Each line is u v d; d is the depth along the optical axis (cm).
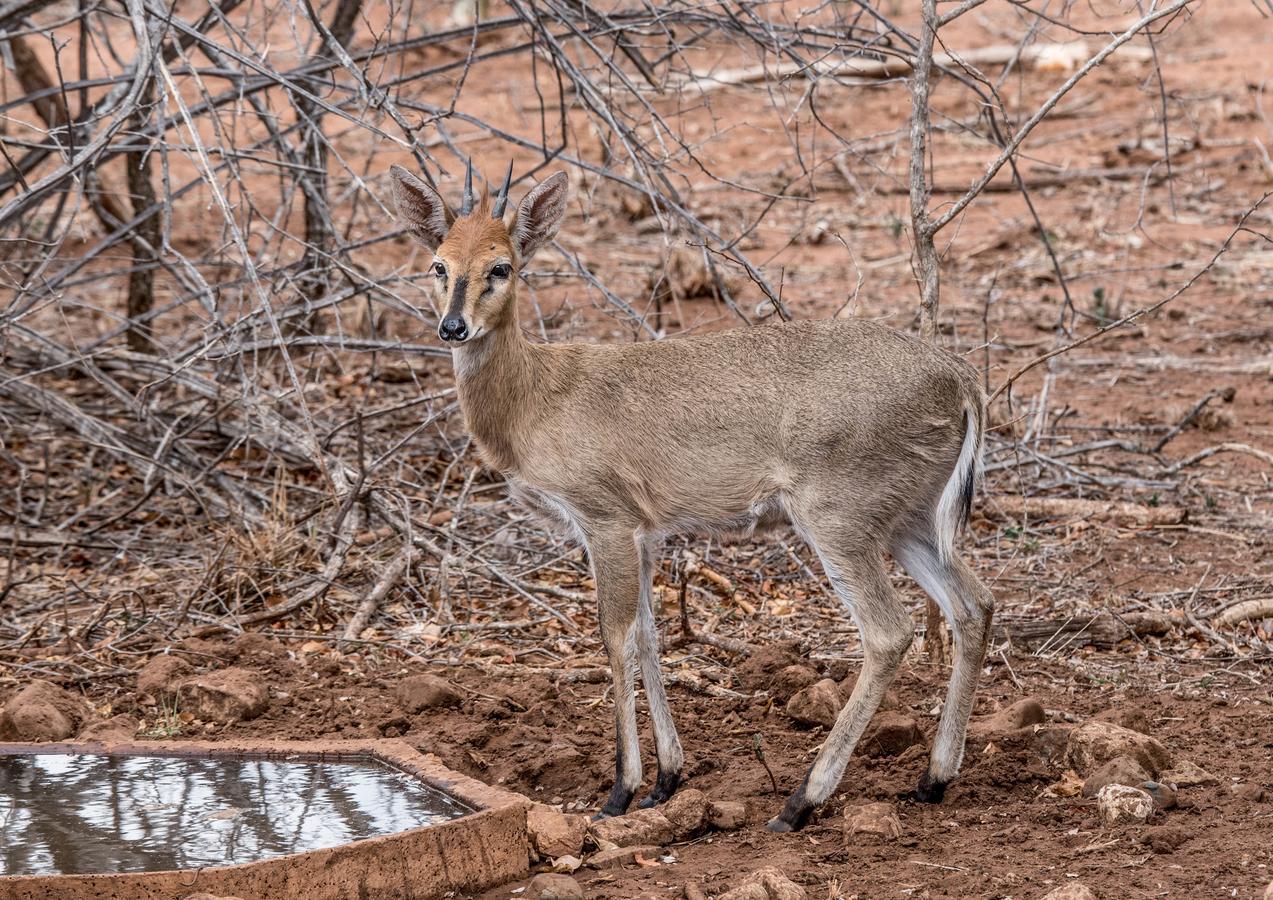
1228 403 1719
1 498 1423
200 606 1189
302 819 781
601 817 834
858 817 793
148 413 1437
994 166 969
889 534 841
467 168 922
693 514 861
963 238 2453
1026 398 1738
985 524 1365
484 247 862
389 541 1293
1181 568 1249
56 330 1958
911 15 3712
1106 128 2973
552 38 1319
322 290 1722
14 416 1505
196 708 991
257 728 974
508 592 1227
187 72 1230
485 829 739
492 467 905
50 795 820
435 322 1370
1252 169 2727
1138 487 1438
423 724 974
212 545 1305
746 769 898
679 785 877
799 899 684
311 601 1188
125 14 1321
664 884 730
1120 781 814
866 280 2247
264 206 2458
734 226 2489
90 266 2253
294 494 1421
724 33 1495
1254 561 1260
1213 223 2491
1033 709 918
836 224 2533
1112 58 3344
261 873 684
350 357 1797
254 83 1345
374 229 2250
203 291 1363
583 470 857
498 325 865
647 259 2330
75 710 970
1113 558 1277
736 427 842
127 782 838
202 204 2484
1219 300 2134
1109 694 1003
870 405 823
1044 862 743
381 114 1321
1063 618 1116
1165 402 1723
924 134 992
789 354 850
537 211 927
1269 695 990
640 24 1275
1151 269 2238
